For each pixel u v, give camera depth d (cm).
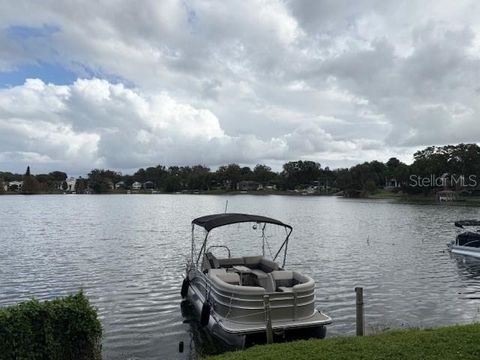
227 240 4562
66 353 1022
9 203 13912
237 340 1333
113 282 2436
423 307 1986
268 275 1603
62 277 2567
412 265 3091
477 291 2308
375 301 2081
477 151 15338
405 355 973
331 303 2028
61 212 9219
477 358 946
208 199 18288
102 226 5928
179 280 2486
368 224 6669
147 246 3912
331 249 3922
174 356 1366
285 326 1342
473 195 15525
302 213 9438
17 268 2834
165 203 14088
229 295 1403
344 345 1067
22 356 957
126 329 1628
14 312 969
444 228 5981
